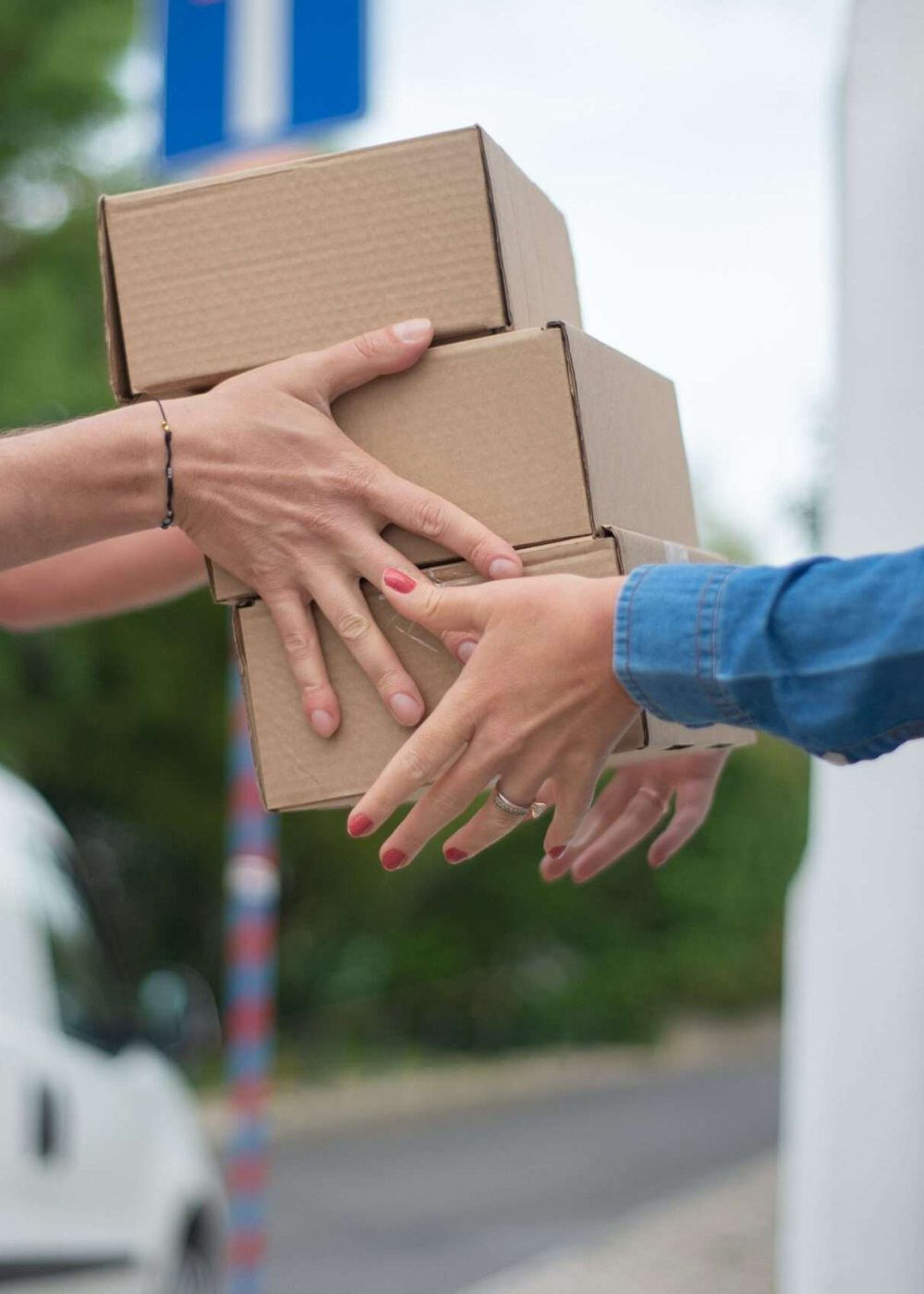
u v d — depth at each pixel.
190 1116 4.89
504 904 19.28
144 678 12.32
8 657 11.41
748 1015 24.03
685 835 1.84
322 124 3.69
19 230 10.92
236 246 1.49
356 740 1.44
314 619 1.45
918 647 1.13
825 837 1.83
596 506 1.42
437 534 1.40
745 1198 7.98
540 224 1.61
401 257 1.46
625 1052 20.02
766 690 1.19
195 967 16.42
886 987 1.71
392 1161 10.20
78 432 1.43
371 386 1.45
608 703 1.27
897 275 1.76
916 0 1.76
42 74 10.77
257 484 1.42
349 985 17.73
